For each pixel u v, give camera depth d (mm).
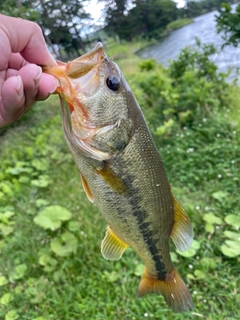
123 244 204
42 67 168
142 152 178
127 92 171
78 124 160
